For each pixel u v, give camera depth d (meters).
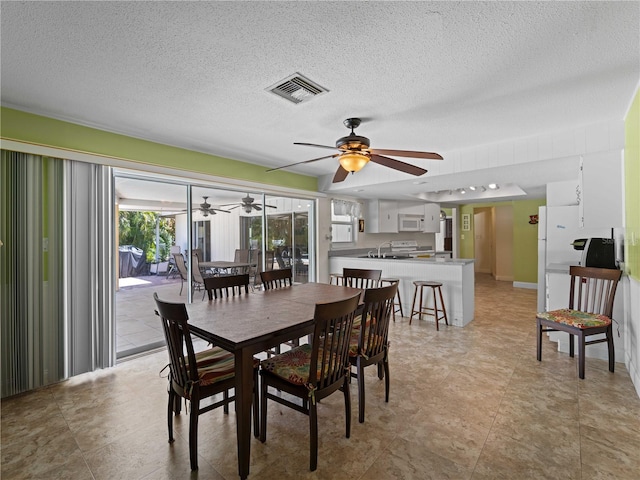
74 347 2.83
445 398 2.45
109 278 3.03
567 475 1.66
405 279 4.89
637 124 2.35
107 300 3.02
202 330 1.88
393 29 1.64
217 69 2.03
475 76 2.12
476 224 9.84
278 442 1.98
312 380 1.77
